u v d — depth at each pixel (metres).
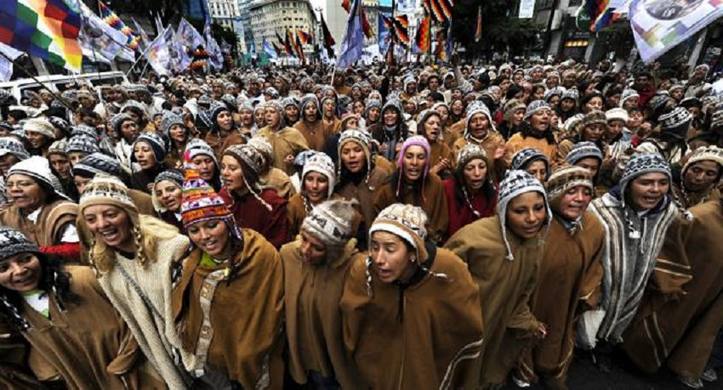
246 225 2.69
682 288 2.16
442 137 5.05
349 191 3.06
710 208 2.09
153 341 1.94
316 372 2.17
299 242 1.97
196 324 1.91
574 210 1.95
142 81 13.76
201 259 1.85
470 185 2.76
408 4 40.72
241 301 1.85
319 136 5.70
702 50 14.95
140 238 1.79
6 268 1.61
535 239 1.89
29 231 2.55
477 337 1.83
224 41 41.56
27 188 2.40
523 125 4.25
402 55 26.42
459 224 2.85
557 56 27.95
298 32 25.56
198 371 2.01
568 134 4.27
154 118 6.55
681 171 2.54
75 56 5.00
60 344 1.88
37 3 4.67
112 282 1.82
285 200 2.88
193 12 26.22
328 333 1.89
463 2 29.77
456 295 1.72
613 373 2.46
